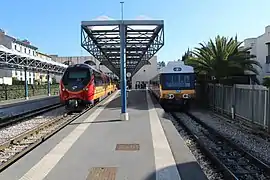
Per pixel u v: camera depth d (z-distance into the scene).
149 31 24.23
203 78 30.70
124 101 16.41
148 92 49.66
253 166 9.85
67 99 23.16
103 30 23.19
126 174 7.48
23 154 9.41
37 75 81.56
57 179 7.14
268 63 32.03
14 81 57.03
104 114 19.00
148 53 37.84
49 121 17.69
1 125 16.41
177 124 18.55
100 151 9.69
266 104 15.81
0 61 27.09
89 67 24.09
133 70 66.75
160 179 7.13
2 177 7.27
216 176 8.29
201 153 11.05
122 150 9.80
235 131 16.31
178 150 9.93
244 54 26.41
